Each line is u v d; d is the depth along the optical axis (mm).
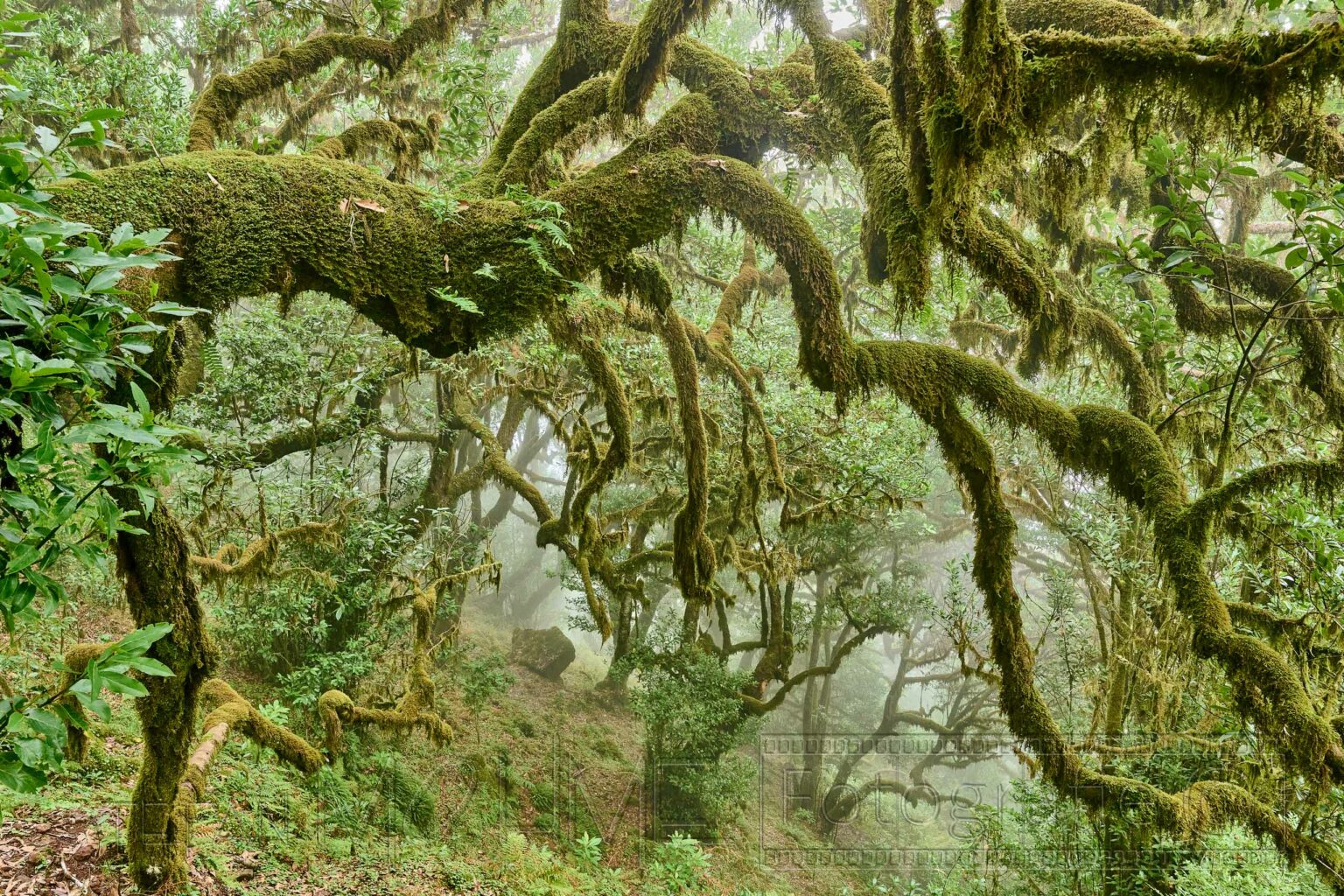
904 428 9992
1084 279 7508
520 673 16750
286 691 8531
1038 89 2980
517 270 3439
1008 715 4707
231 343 8398
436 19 5621
